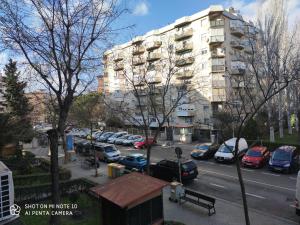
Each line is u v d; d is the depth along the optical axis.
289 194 14.80
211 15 40.34
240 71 22.05
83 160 25.84
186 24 43.94
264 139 29.61
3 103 34.31
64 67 11.07
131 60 24.03
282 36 21.86
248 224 9.54
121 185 9.88
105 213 9.59
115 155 25.53
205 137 40.09
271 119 28.34
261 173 19.44
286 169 19.00
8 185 10.52
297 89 26.06
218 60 39.62
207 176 19.00
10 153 22.55
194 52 42.38
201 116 41.19
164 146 35.12
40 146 37.06
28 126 23.95
